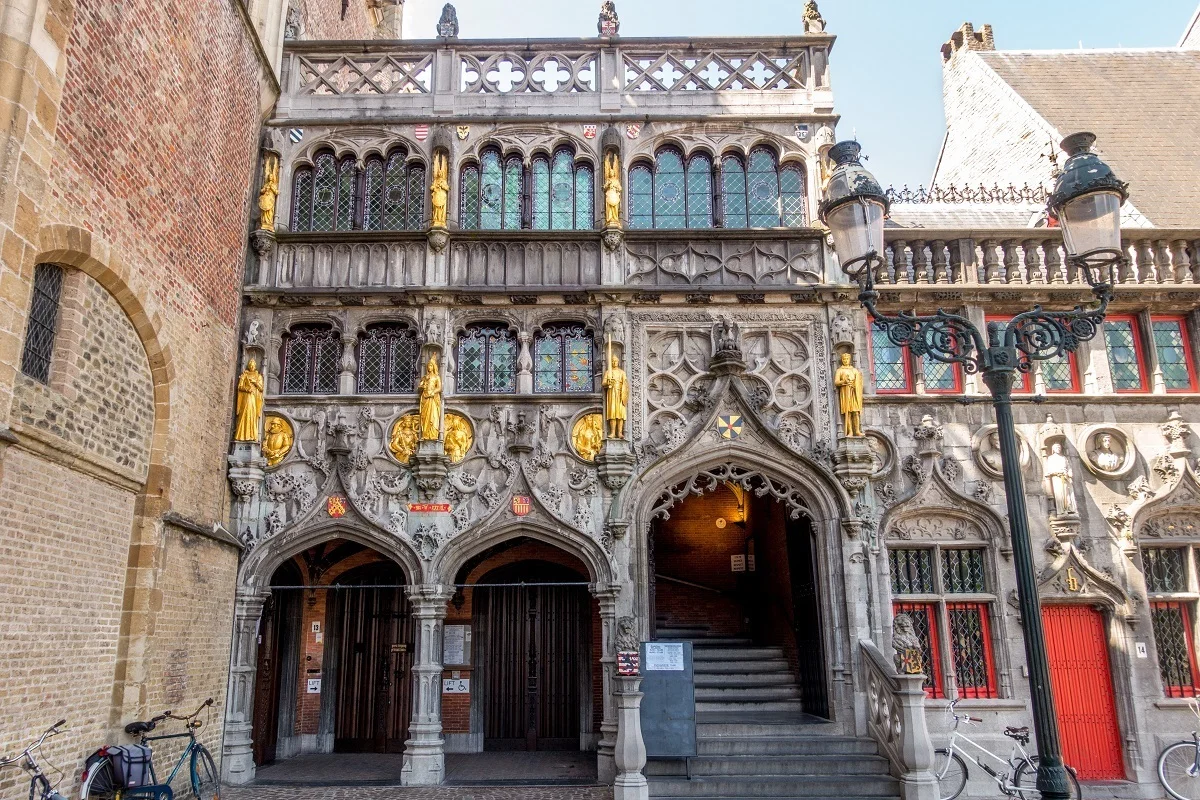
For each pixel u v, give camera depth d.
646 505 14.67
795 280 15.65
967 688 14.31
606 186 15.82
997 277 15.60
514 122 16.36
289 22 17.66
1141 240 15.79
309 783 13.76
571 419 14.95
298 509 14.58
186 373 12.85
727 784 12.30
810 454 14.80
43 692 9.40
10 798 8.67
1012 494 7.41
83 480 10.30
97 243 10.41
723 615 20.55
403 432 14.95
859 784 12.27
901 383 15.53
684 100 16.55
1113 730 14.06
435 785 13.55
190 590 12.68
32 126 9.08
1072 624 14.47
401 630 17.94
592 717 17.33
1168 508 14.77
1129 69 21.55
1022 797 12.16
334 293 15.20
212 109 13.95
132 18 11.33
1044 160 19.25
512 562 18.00
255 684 15.44
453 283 15.59
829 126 16.44
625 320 15.42
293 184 16.28
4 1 8.90
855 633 14.06
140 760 10.17
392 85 17.38
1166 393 15.16
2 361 8.50
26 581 9.10
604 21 16.97
